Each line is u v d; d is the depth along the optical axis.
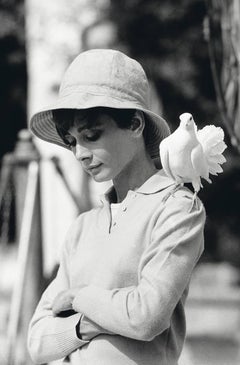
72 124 4.14
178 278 3.87
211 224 20.75
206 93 19.52
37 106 13.02
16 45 19.86
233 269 19.38
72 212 11.26
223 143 4.05
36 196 8.42
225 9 6.51
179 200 4.01
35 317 4.30
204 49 18.77
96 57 4.20
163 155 3.96
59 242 11.22
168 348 4.11
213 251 20.84
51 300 4.29
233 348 13.00
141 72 4.25
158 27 18.22
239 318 14.38
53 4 13.03
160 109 18.77
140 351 4.01
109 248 4.08
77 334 4.06
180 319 4.16
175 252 3.90
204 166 3.98
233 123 6.54
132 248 4.02
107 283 4.02
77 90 4.13
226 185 20.23
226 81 6.55
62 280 4.32
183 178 3.99
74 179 11.53
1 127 22.05
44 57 13.00
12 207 18.47
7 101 21.48
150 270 3.89
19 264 8.23
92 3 13.11
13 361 8.06
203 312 14.42
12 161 8.46
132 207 4.13
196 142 3.93
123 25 17.38
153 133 4.32
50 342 4.15
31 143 8.52
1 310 12.88
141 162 4.25
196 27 18.56
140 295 3.86
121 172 4.26
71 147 4.27
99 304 3.93
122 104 4.07
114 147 4.12
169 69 18.69
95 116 4.09
